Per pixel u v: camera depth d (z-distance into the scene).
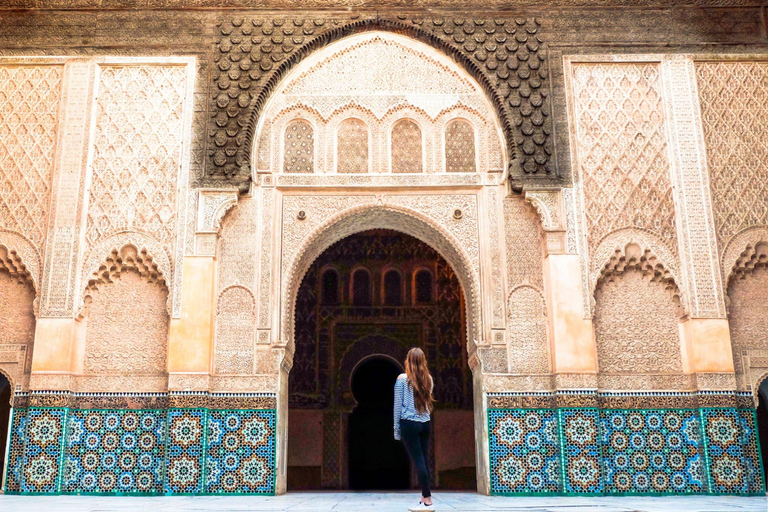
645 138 5.42
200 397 4.86
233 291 5.13
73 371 4.98
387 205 5.36
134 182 5.29
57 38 5.52
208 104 5.43
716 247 5.18
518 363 5.04
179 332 4.96
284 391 5.20
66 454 4.86
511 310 5.13
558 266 5.11
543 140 5.36
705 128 5.43
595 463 4.80
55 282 5.07
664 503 3.83
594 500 4.24
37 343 4.95
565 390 4.89
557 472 4.84
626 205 5.29
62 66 5.48
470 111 5.55
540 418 4.95
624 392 5.01
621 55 5.56
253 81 5.49
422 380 3.11
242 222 5.27
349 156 5.45
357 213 5.36
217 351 5.02
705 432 4.87
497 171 5.40
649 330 5.13
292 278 5.22
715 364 4.96
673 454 4.90
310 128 5.51
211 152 5.32
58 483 4.76
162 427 4.93
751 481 4.84
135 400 4.98
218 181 5.26
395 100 5.56
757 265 5.23
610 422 4.96
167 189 5.27
